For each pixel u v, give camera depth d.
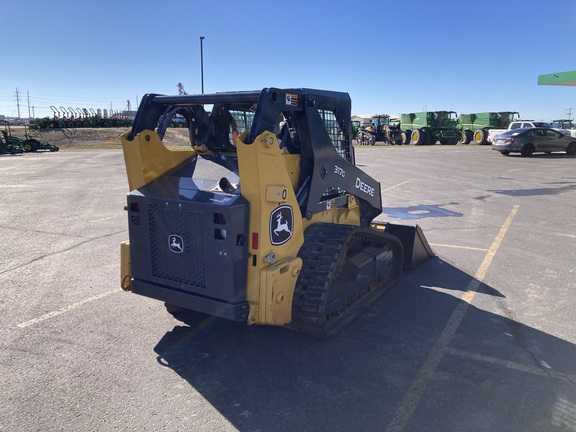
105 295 4.98
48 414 2.96
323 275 3.71
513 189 12.45
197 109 4.49
